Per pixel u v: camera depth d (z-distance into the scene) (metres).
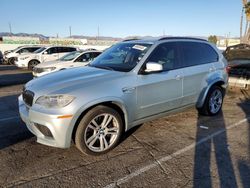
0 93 8.41
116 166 3.51
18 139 4.35
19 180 3.15
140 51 4.46
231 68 8.52
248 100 7.45
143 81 4.12
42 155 3.79
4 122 5.21
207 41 5.63
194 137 4.52
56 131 3.39
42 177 3.22
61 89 3.52
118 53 4.79
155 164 3.57
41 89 3.63
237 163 3.61
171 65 4.68
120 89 3.83
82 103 3.45
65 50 17.78
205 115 5.71
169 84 4.52
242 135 4.64
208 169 3.44
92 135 3.70
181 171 3.39
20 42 40.44
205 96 5.35
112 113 3.79
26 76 13.49
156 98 4.35
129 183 3.12
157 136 4.54
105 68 4.40
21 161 3.61
